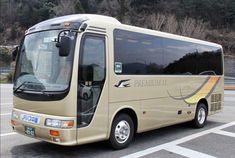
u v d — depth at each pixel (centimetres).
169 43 948
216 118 1312
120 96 766
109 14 5938
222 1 7494
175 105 965
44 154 741
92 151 764
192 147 816
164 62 921
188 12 6581
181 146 825
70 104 662
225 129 1065
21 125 736
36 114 700
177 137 932
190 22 5159
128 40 796
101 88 721
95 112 708
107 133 739
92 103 704
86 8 6838
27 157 718
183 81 1002
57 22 727
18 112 745
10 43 8981
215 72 1196
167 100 929
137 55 821
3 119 1262
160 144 843
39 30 752
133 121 823
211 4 7294
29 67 745
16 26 9444
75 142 670
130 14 5878
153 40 883
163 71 916
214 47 1198
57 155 734
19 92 745
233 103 1916
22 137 912
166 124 929
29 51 758
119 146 776
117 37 768
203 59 1119
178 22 5181
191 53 1051
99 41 726
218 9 7388
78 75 677
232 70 5569
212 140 898
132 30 812
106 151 764
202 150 788
